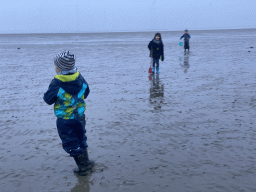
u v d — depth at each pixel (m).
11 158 3.85
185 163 3.49
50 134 4.76
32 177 3.31
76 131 3.23
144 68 12.16
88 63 14.19
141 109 6.03
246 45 21.72
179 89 7.84
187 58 15.12
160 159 3.63
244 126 4.73
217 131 4.55
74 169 3.49
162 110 5.90
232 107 5.86
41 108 6.48
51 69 12.67
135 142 4.23
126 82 9.17
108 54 18.22
